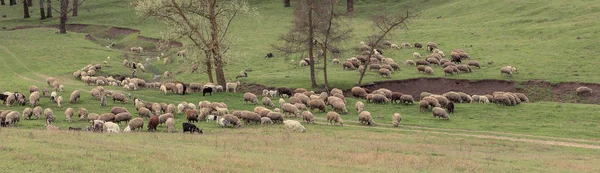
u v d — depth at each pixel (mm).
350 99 74000
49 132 41344
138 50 117312
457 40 108125
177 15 83750
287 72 93562
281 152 38438
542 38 102812
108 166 29578
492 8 128500
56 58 107562
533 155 42969
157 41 123562
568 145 48406
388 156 38438
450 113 64938
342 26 124500
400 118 58062
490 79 80562
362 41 110125
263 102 68625
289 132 50750
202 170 30406
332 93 75062
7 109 62188
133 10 158750
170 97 75062
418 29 120500
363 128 55281
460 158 39406
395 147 43344
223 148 38812
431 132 53906
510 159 39875
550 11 117938
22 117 56750
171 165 31047
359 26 126750
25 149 31641
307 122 58250
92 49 117375
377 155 38531
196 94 78188
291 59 103188
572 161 40125
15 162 28812
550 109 65438
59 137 38156
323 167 33281
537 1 126062
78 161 30031
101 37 137125
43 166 28594
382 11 140500
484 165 36500
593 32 100312
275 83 85188
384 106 69438
